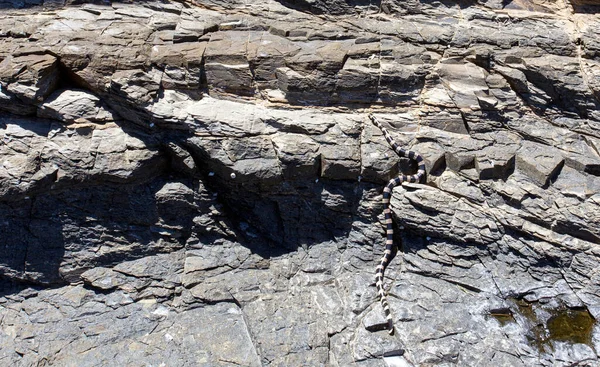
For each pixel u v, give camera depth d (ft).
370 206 41.42
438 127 42.65
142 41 41.52
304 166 39.93
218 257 40.50
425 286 39.29
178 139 39.70
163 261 40.09
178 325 37.37
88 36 40.93
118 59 39.83
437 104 42.75
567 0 47.34
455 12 47.24
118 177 38.45
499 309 37.76
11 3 43.73
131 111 39.27
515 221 39.40
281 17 45.83
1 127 38.24
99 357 35.40
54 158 37.86
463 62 44.45
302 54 42.42
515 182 40.60
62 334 36.63
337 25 46.09
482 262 39.86
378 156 40.93
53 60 38.68
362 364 35.24
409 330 36.81
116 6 44.73
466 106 42.60
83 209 39.17
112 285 38.86
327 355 35.45
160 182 40.32
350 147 40.81
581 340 35.94
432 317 37.37
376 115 42.75
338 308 38.19
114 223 39.81
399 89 43.19
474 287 38.91
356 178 41.11
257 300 38.42
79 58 39.29
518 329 36.76
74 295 38.65
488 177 40.96
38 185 37.45
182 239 40.91
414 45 45.09
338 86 42.32
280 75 41.91
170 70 40.57
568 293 38.11
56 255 38.96
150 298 38.83
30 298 38.60
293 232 41.96
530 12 47.52
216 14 45.75
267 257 41.09
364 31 45.57
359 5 46.98
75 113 38.75
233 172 39.52
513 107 43.42
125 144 39.04
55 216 38.83
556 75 43.11
